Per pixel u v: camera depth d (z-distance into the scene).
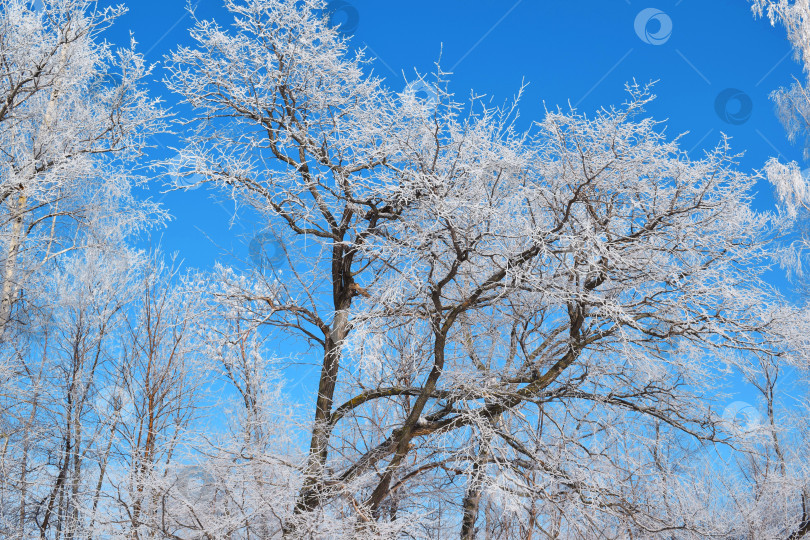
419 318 6.98
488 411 6.88
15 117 7.83
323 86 7.48
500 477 5.90
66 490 8.12
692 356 6.82
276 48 7.16
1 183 7.80
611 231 6.44
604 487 6.44
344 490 6.34
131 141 8.95
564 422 7.62
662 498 6.91
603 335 6.84
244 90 7.21
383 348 7.76
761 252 6.48
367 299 7.02
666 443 8.46
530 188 6.98
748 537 8.38
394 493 7.60
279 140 7.14
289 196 7.21
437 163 6.50
